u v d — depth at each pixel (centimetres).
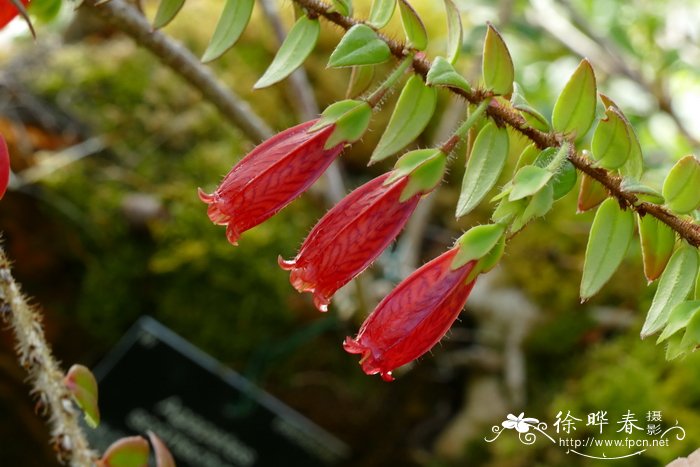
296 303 41
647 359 38
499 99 26
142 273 40
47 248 40
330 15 25
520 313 41
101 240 40
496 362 41
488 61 24
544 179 24
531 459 38
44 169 40
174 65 32
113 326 41
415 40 25
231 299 40
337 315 40
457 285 24
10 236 40
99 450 37
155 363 38
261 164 25
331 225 25
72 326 41
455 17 25
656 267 25
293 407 41
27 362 26
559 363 41
